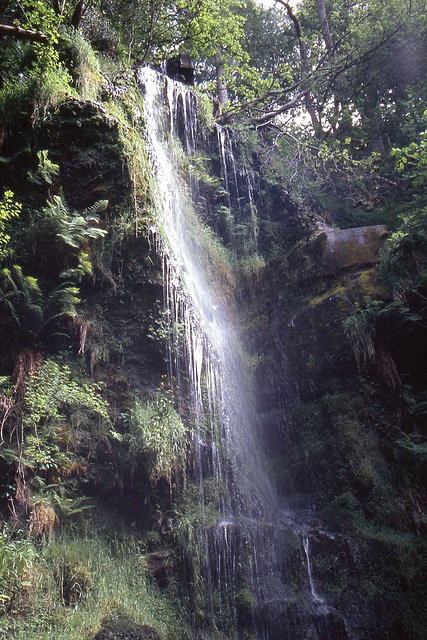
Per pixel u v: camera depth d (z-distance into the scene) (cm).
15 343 630
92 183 752
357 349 751
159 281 736
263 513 665
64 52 851
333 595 590
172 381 699
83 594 509
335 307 798
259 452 778
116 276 720
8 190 710
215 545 581
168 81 1166
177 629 523
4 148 742
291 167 1291
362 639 556
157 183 873
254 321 934
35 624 468
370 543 618
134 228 743
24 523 527
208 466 670
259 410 833
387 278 785
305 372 800
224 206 1143
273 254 1119
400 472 675
